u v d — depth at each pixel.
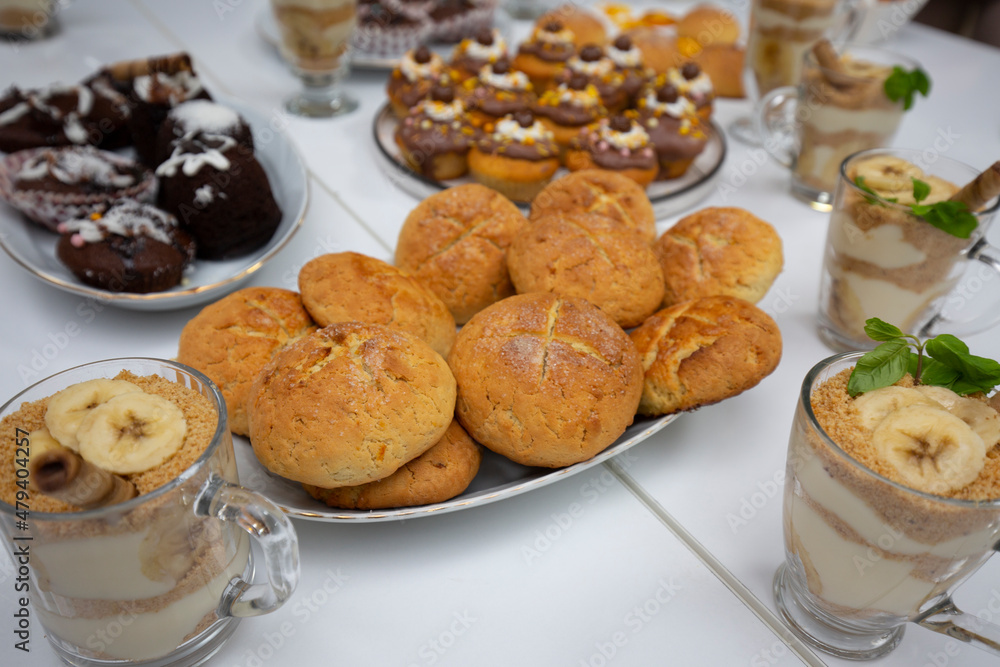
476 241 1.29
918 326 1.31
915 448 0.77
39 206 1.45
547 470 1.02
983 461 0.77
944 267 1.22
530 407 0.96
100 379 0.83
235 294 1.13
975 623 0.79
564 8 2.38
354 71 2.33
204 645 0.84
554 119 1.88
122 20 2.50
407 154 1.81
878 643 0.89
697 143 1.78
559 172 1.97
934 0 2.99
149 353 1.31
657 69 2.18
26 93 1.80
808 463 0.79
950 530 0.72
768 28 1.90
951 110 2.07
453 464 0.97
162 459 0.75
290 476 0.91
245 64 2.29
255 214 1.47
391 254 1.57
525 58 2.13
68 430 0.76
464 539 1.02
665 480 1.11
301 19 1.89
